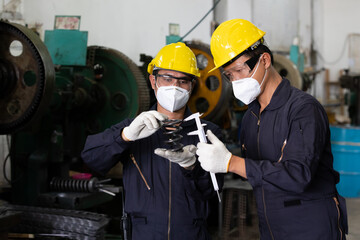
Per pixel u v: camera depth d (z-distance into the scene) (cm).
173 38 360
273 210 137
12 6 316
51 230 206
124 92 298
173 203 146
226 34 131
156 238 145
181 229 145
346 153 509
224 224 327
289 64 456
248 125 152
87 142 145
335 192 139
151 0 492
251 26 133
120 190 239
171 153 123
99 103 294
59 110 241
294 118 126
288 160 116
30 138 245
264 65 132
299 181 110
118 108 296
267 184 112
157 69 152
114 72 302
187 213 146
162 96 149
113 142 138
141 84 295
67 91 243
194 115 128
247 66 129
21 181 241
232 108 405
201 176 142
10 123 207
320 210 131
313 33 982
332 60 988
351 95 614
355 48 969
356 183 510
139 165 151
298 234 132
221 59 133
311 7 977
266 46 132
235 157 115
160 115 129
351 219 415
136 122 130
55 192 240
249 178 113
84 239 199
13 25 200
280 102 135
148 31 489
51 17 372
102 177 307
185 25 559
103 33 426
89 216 206
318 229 130
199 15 588
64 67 262
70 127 281
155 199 147
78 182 235
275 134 135
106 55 301
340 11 980
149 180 149
